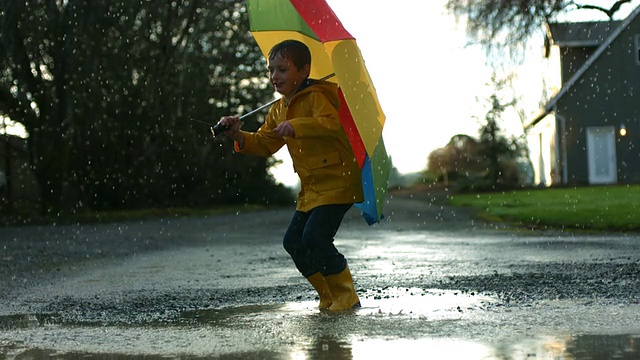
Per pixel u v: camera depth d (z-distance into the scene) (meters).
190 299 5.46
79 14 22.20
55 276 7.58
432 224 16.48
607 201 19.56
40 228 17.97
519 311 4.30
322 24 4.83
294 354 3.26
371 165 4.78
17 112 23.72
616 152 34.66
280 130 4.60
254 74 28.81
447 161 48.44
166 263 8.84
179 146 26.20
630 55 34.50
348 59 4.77
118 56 23.59
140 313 4.80
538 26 21.42
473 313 4.27
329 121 4.70
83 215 23.03
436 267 7.39
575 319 3.96
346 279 4.75
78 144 25.02
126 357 3.32
